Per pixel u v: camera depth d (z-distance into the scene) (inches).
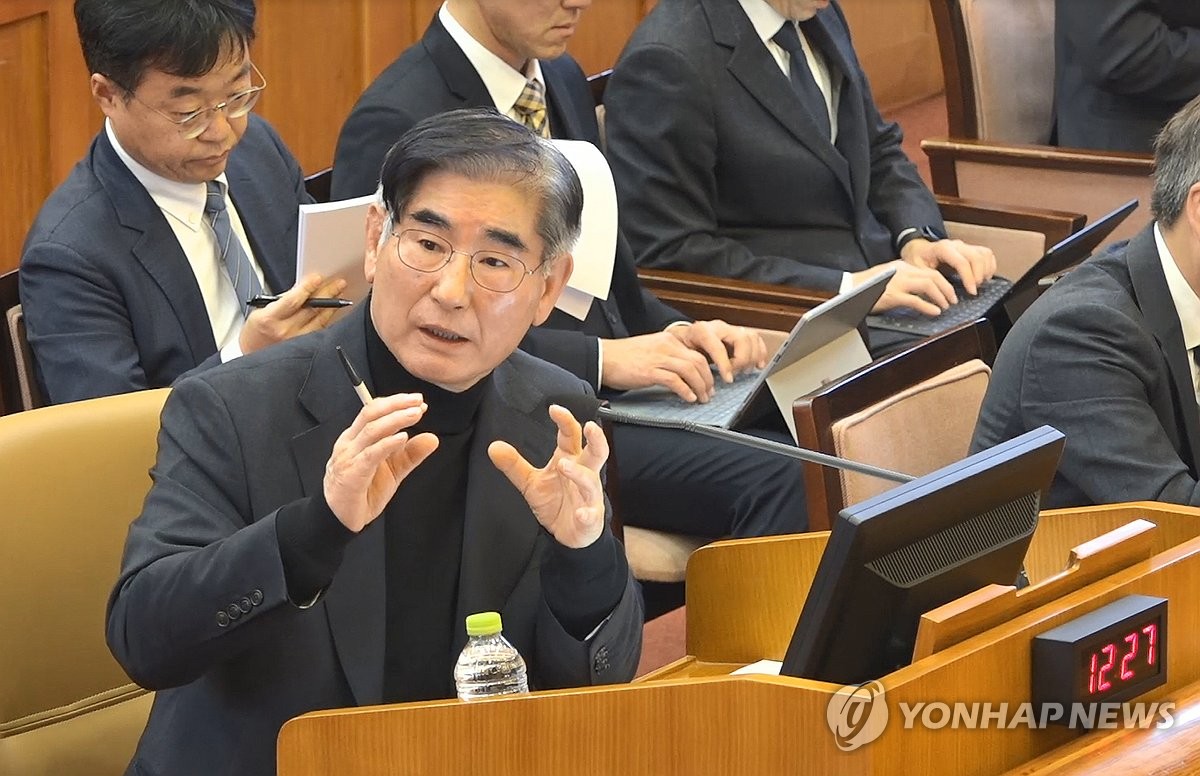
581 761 215.9
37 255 416.5
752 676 207.8
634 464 469.1
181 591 243.9
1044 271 462.3
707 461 459.8
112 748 320.5
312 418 267.9
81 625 316.2
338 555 239.5
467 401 273.3
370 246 273.0
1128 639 225.3
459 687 260.5
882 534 216.4
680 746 211.8
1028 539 240.8
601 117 563.5
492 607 273.4
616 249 496.7
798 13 557.6
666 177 540.4
